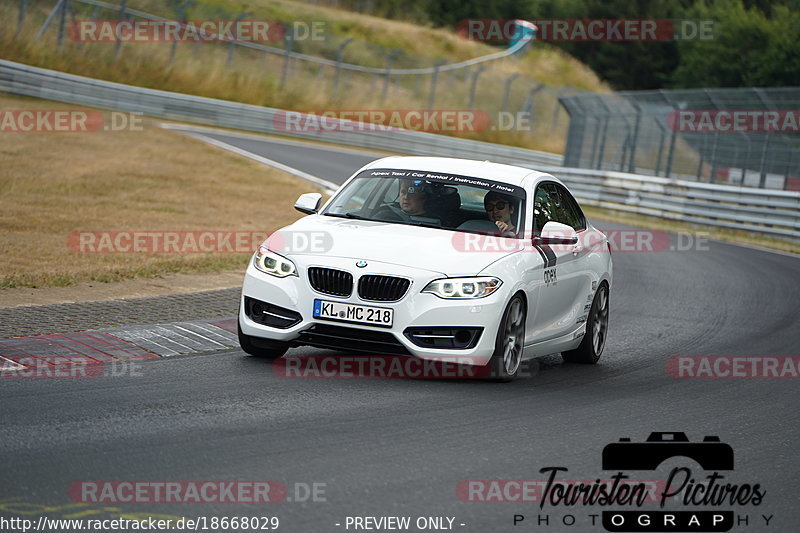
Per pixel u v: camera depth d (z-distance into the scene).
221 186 75.94
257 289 26.14
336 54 177.62
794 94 90.38
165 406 21.62
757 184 93.25
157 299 35.56
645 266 59.22
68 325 29.67
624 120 109.75
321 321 25.19
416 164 30.28
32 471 16.69
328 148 126.75
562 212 30.89
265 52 165.50
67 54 131.50
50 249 45.41
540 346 28.19
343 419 21.38
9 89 112.38
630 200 95.81
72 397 21.94
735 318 42.22
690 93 99.56
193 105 128.50
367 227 27.27
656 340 36.16
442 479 17.70
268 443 19.19
